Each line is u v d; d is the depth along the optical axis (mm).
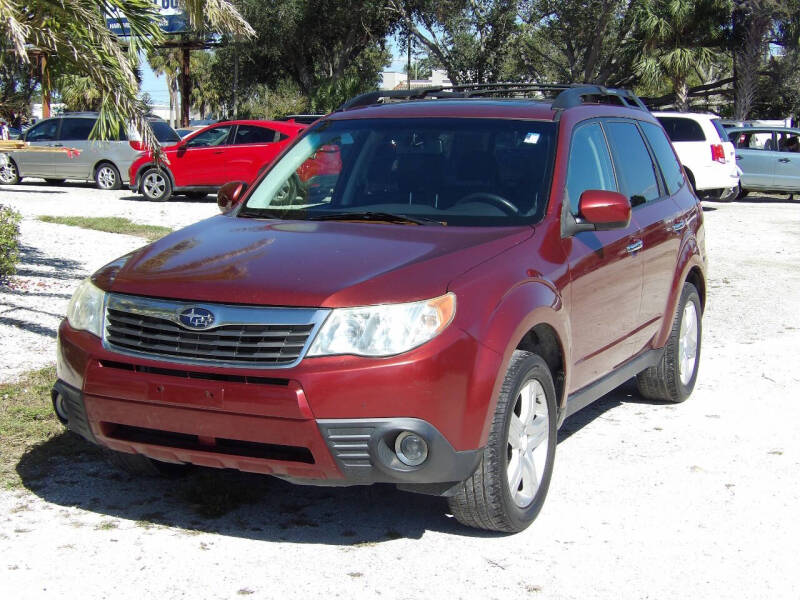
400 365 3549
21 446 5086
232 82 47500
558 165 4734
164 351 3770
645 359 5758
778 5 33500
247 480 4719
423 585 3643
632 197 5590
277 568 3760
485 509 3908
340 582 3650
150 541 3984
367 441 3566
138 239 13438
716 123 20047
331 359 3564
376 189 4848
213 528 4145
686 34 34250
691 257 6180
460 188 4711
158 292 3857
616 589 3650
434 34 39656
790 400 6406
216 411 3641
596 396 5117
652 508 4473
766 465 5098
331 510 4387
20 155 22500
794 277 11711
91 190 22250
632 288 5289
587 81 37156
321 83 42406
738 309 9711
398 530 4172
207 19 8617
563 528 4227
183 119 40969
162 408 3729
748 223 17766
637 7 33781
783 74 39688
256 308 3674
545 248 4371
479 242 4188
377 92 5895
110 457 4559
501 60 38219
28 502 4371
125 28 8234
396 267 3857
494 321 3811
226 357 3666
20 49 6969
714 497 4621
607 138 5477
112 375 3820
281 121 21547
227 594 3529
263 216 4883
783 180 22516
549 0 37062
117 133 8266
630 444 5434
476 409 3701
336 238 4254
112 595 3500
